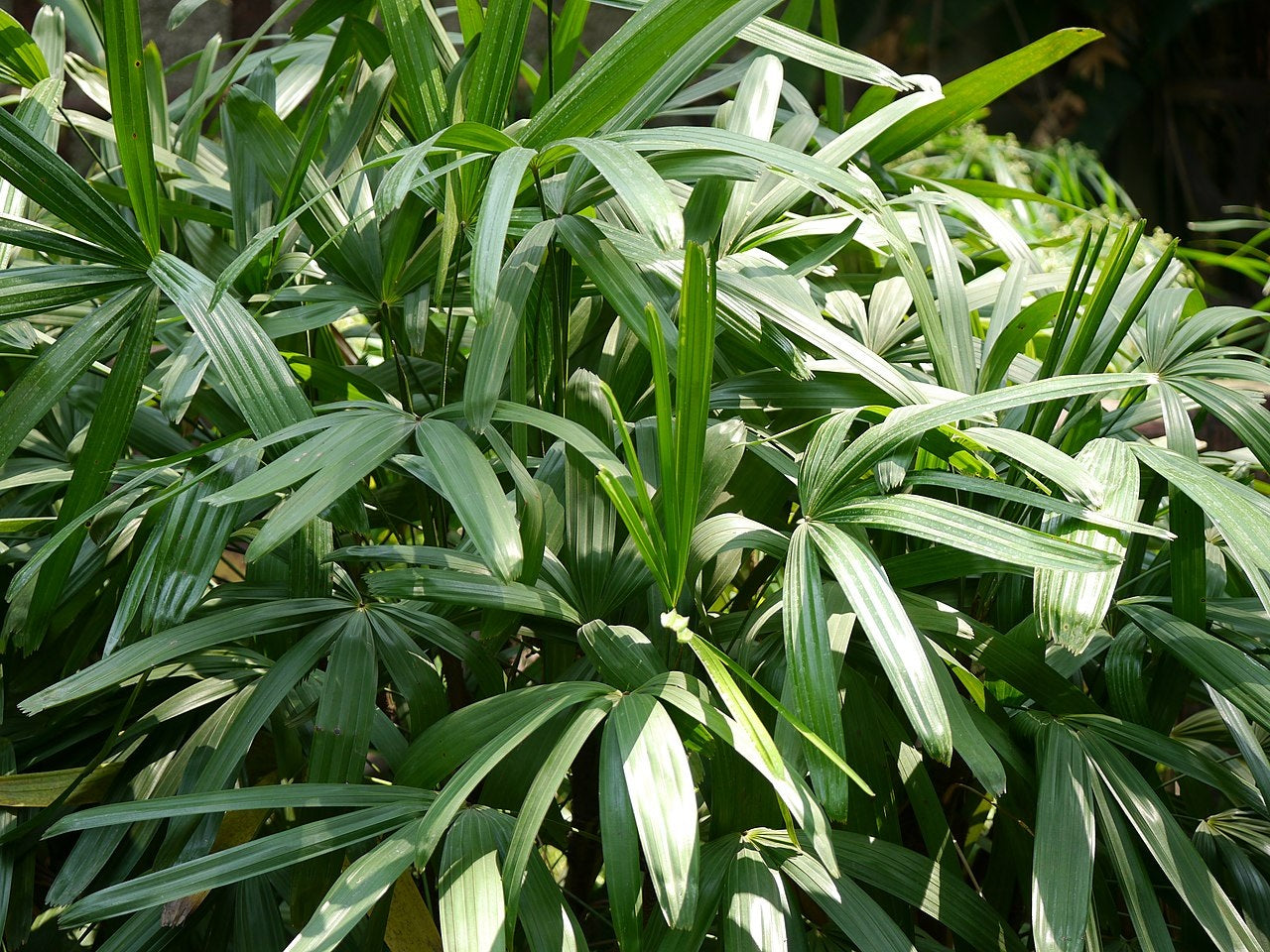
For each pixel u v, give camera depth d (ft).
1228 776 4.07
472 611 4.59
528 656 5.74
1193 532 4.18
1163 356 4.72
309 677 4.53
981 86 5.35
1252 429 4.23
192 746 4.23
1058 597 3.72
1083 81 19.26
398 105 5.63
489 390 3.87
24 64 4.85
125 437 4.15
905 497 3.78
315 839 3.61
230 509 4.08
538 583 4.10
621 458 4.55
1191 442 4.29
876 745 4.18
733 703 3.44
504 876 3.34
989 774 3.67
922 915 5.13
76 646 4.66
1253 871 4.40
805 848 3.94
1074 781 3.92
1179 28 18.57
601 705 3.66
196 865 3.57
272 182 4.75
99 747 4.66
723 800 4.00
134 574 3.98
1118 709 4.35
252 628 4.05
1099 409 4.43
